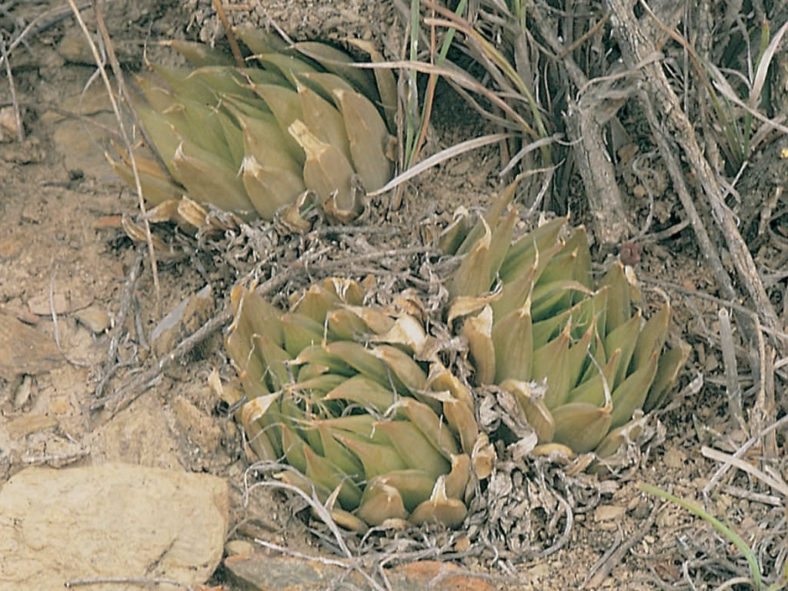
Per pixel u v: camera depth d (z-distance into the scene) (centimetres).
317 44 74
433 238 72
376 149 74
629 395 69
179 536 67
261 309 69
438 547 67
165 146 74
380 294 71
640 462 70
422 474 68
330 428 67
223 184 73
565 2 74
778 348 70
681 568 67
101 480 68
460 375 68
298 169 74
